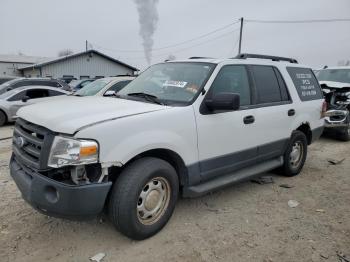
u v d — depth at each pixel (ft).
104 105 11.33
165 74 13.94
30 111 11.16
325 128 28.19
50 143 9.36
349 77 34.91
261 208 13.84
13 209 13.07
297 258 10.30
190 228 11.93
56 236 11.19
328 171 19.45
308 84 18.74
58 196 9.15
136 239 10.87
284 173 17.80
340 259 10.28
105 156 9.43
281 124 15.97
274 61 16.79
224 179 13.51
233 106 11.41
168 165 11.19
